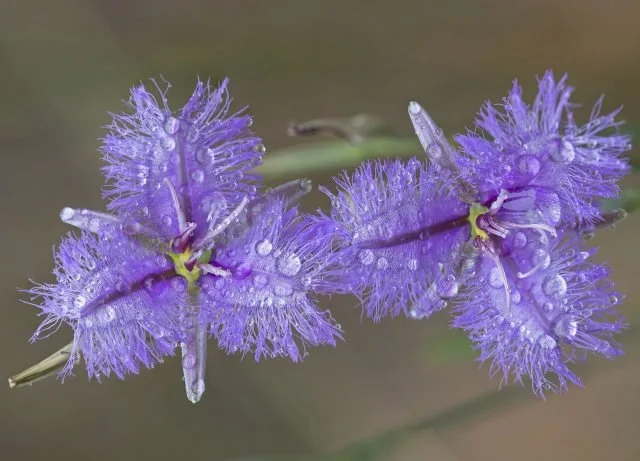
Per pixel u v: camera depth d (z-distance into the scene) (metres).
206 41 0.33
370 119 0.29
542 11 0.33
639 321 0.31
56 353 0.27
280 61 0.33
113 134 0.27
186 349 0.27
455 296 0.27
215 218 0.27
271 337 0.27
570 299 0.27
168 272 0.27
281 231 0.27
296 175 0.29
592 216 0.27
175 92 0.33
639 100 0.33
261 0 0.33
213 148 0.27
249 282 0.27
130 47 0.33
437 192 0.27
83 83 0.33
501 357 0.27
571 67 0.33
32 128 0.33
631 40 0.33
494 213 0.27
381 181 0.27
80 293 0.27
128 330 0.27
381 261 0.27
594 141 0.27
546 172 0.27
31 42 0.33
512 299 0.27
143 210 0.27
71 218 0.27
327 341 0.27
